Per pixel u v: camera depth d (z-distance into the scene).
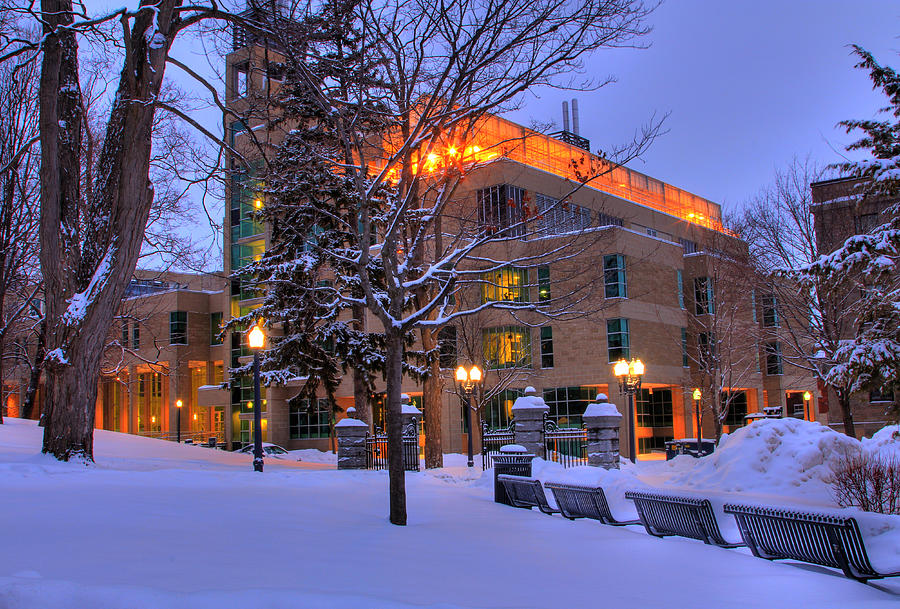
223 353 58.22
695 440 39.53
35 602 5.56
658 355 45.56
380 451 23.78
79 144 18.67
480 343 37.31
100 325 17.31
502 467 16.25
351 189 23.53
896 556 9.06
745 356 40.72
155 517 10.31
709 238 40.56
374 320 43.25
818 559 8.77
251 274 29.00
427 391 25.64
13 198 27.17
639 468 28.45
